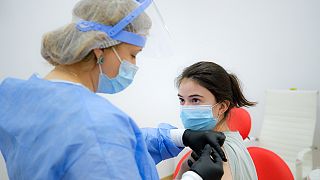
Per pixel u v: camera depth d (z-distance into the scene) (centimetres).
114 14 75
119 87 86
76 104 62
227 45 327
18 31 192
